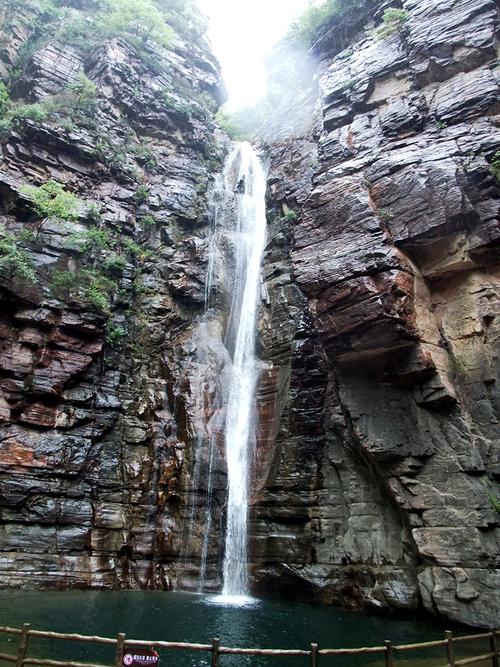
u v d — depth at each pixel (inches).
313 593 639.1
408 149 682.8
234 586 708.0
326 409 717.3
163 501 748.6
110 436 792.3
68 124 971.3
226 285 1011.9
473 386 566.9
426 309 606.5
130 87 1158.3
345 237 646.5
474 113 678.5
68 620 458.0
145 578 704.4
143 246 1003.9
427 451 561.0
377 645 428.8
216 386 850.8
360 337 598.9
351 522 643.5
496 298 577.0
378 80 844.6
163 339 927.7
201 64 1456.7
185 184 1135.6
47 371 750.5
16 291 749.9
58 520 690.8
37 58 1058.1
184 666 368.2
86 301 810.2
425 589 522.0
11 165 896.9
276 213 1021.8
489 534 502.3
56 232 839.1
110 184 1010.1
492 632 353.7
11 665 332.5
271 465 756.6
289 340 836.6
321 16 1179.3
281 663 390.6
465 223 590.6
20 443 705.0
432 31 772.6
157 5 1482.5
